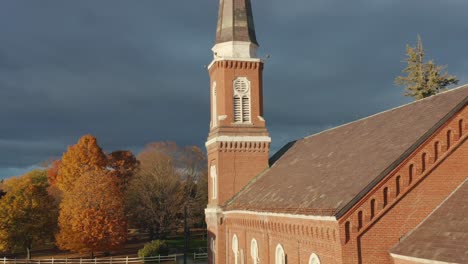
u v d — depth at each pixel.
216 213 44.97
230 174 46.00
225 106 47.00
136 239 97.50
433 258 20.23
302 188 31.45
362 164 27.06
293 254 28.88
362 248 22.78
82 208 72.31
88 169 90.94
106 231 72.62
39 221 76.25
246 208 37.94
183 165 110.81
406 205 23.67
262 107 48.06
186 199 95.44
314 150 40.16
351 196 23.16
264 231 34.25
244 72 47.81
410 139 25.20
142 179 92.75
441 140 24.56
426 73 68.12
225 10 49.84
